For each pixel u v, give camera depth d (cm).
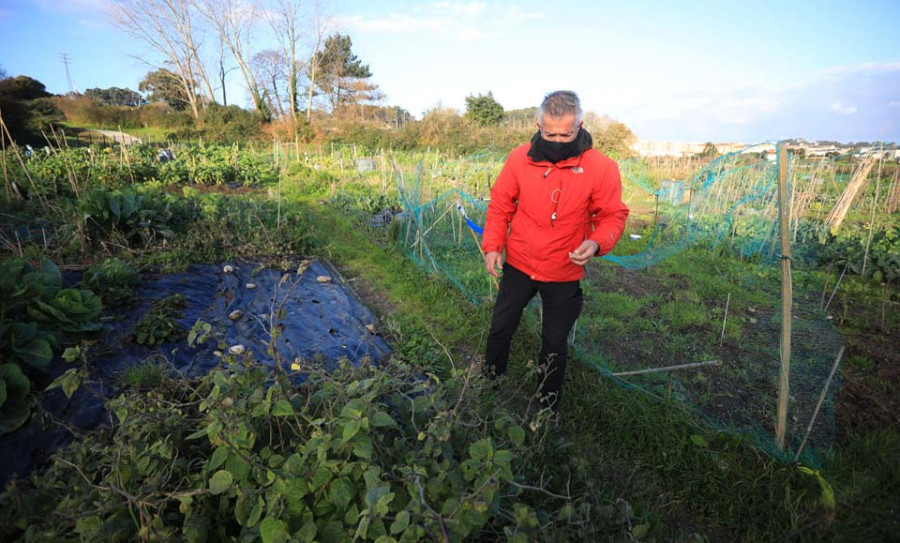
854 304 505
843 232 774
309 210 904
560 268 270
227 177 1233
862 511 226
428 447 174
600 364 355
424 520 143
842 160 1090
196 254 536
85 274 407
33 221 621
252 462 165
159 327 358
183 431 204
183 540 153
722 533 230
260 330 396
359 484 170
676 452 266
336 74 4725
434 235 675
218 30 3728
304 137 3005
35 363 279
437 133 2944
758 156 944
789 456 254
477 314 446
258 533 159
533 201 262
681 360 381
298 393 227
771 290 548
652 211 1080
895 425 292
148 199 620
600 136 2758
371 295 513
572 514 184
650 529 219
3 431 239
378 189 1147
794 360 377
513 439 200
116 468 164
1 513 159
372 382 196
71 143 1875
